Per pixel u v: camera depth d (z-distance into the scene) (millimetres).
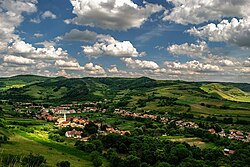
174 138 196000
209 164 135375
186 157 142375
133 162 129250
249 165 136375
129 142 164500
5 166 77000
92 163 130125
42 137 176500
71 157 135750
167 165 129625
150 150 149250
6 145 133000
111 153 145125
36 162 102125
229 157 150125
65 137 193625
